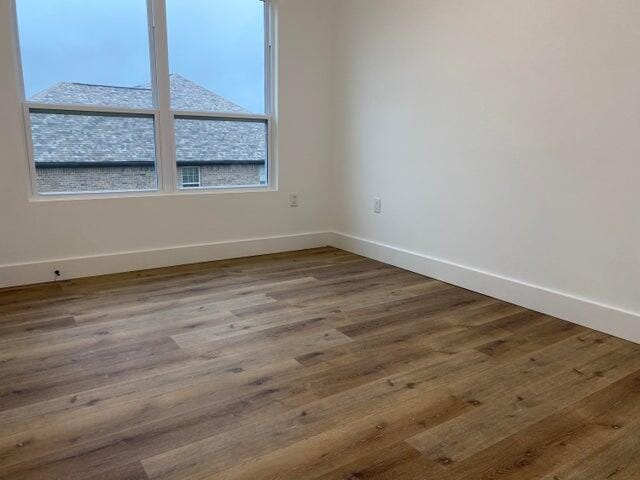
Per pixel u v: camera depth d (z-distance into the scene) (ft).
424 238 11.35
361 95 12.68
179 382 6.23
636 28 7.08
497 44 9.10
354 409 5.62
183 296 9.65
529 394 6.01
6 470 4.50
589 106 7.79
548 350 7.30
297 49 12.95
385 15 11.59
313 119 13.61
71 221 10.51
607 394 6.03
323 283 10.70
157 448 4.85
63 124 10.28
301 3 12.78
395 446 4.93
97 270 10.93
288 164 13.41
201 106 11.93
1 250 9.90
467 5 9.59
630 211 7.47
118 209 11.02
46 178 10.30
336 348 7.32
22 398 5.78
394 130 11.80
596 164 7.81
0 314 8.52
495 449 4.90
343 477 4.45
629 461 4.74
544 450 4.89
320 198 14.21
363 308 9.11
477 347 7.40
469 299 9.68
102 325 8.10
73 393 5.92
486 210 9.76
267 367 6.67
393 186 12.06
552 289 8.72
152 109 11.23
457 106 10.08
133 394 5.91
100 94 10.61
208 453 4.78
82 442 4.93
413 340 7.64
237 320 8.42
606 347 7.42
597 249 7.97
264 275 11.26
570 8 7.86
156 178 11.60
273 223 13.44
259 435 5.09
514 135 9.02
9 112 9.57
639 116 7.19
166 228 11.74
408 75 11.18
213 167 12.39
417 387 6.16
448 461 4.70
